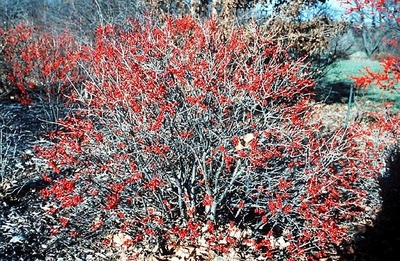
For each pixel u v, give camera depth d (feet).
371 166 19.31
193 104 14.07
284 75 16.52
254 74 14.57
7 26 47.37
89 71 21.50
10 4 63.05
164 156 14.02
